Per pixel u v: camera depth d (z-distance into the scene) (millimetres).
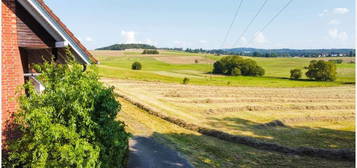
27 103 9016
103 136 9891
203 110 35406
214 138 23688
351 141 24297
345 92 62750
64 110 9328
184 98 43438
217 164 17312
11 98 9602
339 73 131000
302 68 149125
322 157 19969
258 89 64125
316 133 27156
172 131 24500
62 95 9258
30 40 11352
